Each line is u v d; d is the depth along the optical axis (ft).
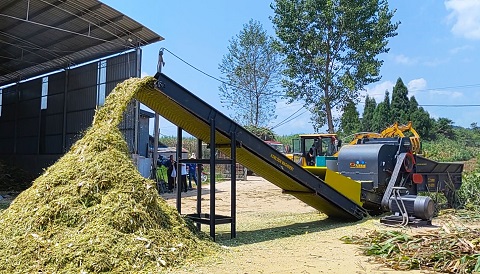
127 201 17.79
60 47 59.88
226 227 28.86
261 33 131.13
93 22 50.37
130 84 21.85
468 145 136.05
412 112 149.38
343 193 30.04
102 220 16.85
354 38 95.76
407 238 19.99
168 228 18.81
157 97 22.52
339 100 99.86
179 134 26.63
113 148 19.76
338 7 95.71
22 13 50.16
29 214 17.31
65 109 64.34
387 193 29.91
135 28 50.52
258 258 18.65
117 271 15.28
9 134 79.36
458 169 38.75
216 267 16.78
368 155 32.71
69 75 64.44
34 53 63.57
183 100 21.74
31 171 71.41
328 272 16.40
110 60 57.06
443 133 149.38
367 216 30.76
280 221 31.71
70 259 15.33
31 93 73.56
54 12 49.14
